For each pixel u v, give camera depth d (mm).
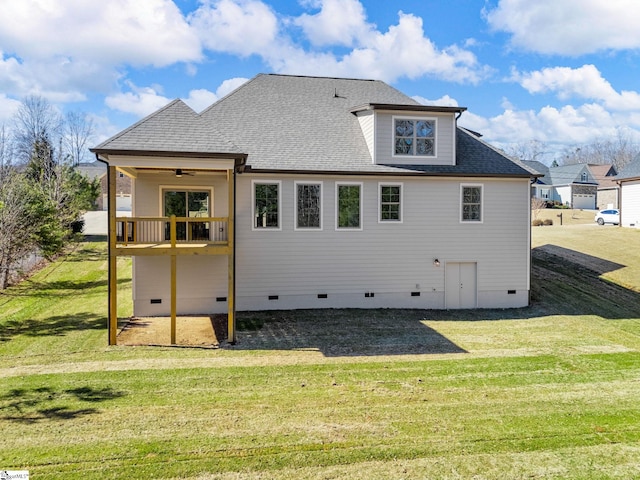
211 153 10641
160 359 9641
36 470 5141
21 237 17250
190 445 5824
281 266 14469
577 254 22547
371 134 15273
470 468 5348
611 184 53875
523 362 9852
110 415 6770
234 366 9273
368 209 14984
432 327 13023
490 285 15875
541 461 5547
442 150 15539
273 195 14367
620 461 5570
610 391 8133
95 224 36938
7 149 25453
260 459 5484
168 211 13828
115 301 10688
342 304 14922
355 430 6348
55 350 10133
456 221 15586
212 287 14164
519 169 16031
